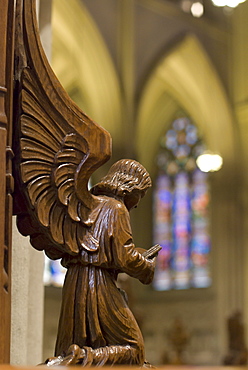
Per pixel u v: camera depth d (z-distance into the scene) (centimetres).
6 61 155
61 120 158
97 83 1830
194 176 1992
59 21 1738
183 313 1947
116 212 157
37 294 261
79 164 156
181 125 2052
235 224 1916
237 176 1933
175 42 1936
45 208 154
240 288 1886
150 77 1908
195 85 1998
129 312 156
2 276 143
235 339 1506
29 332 257
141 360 155
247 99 1927
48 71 160
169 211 2006
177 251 1983
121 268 155
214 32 1977
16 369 89
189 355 1891
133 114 1875
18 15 165
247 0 1941
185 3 1962
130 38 1872
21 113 158
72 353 147
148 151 2045
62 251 159
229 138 1950
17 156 156
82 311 153
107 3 1836
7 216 149
